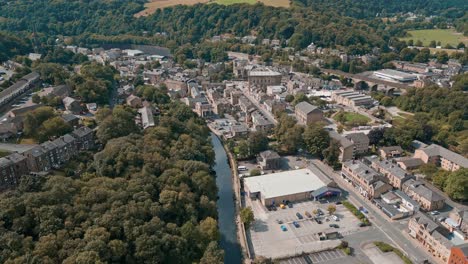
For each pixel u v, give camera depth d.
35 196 179.50
